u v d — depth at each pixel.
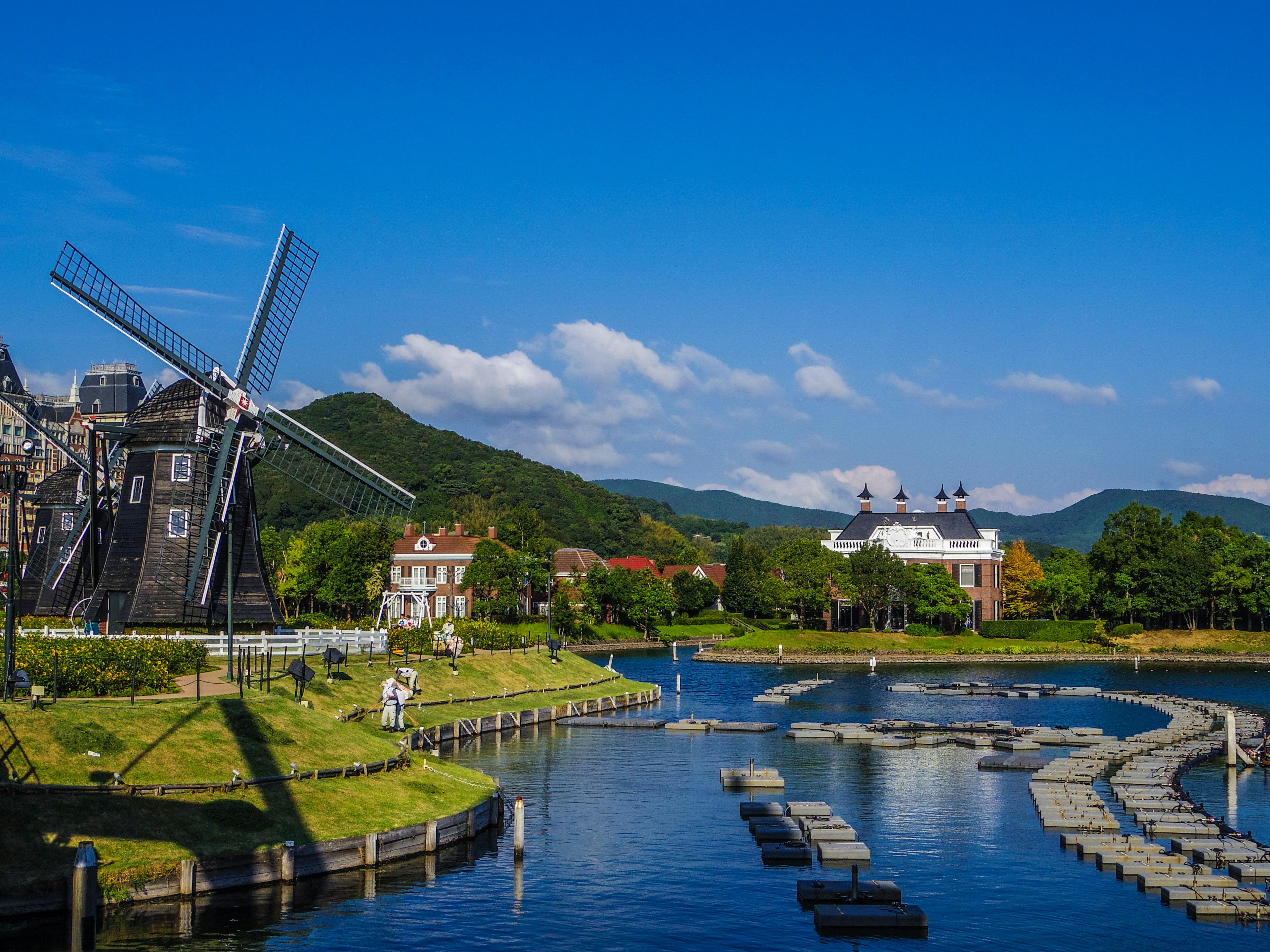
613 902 38.03
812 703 101.81
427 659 83.19
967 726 80.31
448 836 43.69
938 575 172.38
